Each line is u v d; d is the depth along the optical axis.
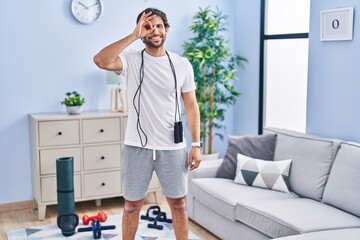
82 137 4.49
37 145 4.34
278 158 3.98
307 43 4.57
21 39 4.58
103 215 4.21
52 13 4.66
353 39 3.72
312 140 3.77
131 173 2.92
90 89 4.88
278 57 4.93
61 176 3.99
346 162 3.37
